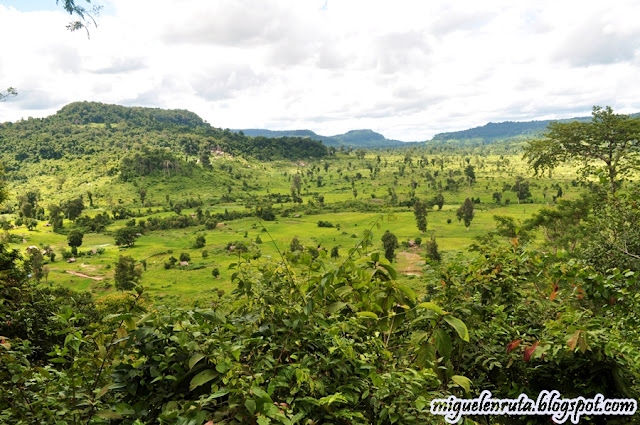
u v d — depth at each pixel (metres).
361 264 3.00
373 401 2.15
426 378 2.41
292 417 1.76
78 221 142.62
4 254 11.06
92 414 2.06
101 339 2.22
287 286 2.73
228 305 2.68
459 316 3.44
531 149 28.62
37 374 2.40
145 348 2.14
